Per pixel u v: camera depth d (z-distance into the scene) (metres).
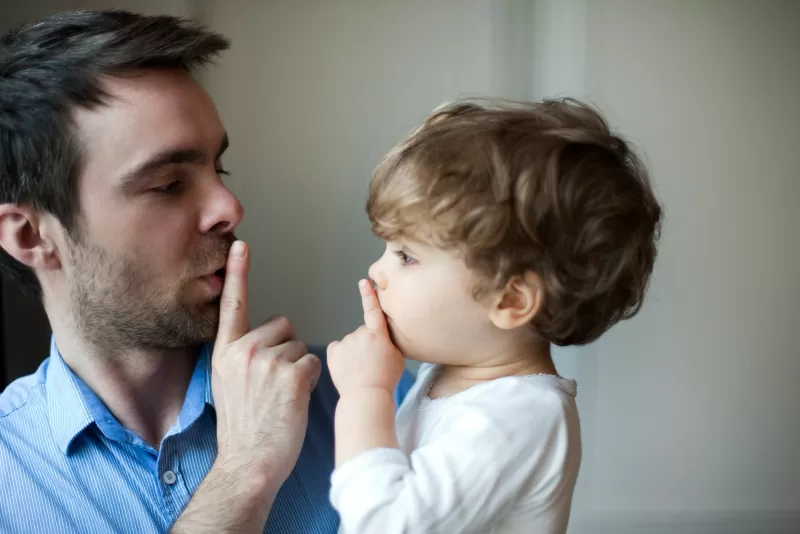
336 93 1.61
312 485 0.96
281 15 1.58
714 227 1.65
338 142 1.62
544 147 0.71
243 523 0.79
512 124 0.74
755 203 1.64
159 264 0.88
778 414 1.71
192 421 0.93
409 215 0.71
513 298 0.72
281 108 1.60
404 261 0.76
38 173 0.87
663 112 1.61
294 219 1.63
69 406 0.92
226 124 1.58
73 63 0.84
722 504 1.74
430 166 0.71
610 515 1.72
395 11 1.60
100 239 0.87
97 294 0.89
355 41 1.60
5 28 1.48
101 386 0.95
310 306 1.66
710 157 1.62
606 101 1.60
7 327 1.50
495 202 0.69
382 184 0.75
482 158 0.70
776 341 1.69
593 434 1.71
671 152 1.62
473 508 0.67
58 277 0.94
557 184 0.70
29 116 0.86
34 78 0.85
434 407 0.78
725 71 1.60
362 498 0.67
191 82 0.91
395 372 0.77
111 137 0.84
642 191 0.78
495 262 0.70
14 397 1.01
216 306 0.94
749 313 1.68
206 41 0.91
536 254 0.70
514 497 0.70
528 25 1.60
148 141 0.84
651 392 1.70
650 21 1.59
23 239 0.92
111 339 0.91
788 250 1.66
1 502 0.86
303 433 0.87
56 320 0.98
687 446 1.72
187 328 0.91
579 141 0.73
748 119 1.62
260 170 1.61
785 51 1.60
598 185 0.72
